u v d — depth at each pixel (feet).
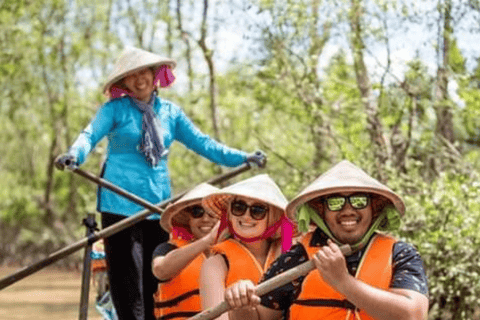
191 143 19.12
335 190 11.76
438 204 26.94
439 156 32.32
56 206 90.79
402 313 11.00
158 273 15.60
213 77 45.55
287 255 12.16
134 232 17.83
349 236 11.81
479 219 25.98
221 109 52.21
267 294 12.15
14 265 88.89
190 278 15.80
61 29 68.69
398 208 11.98
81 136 17.35
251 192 13.96
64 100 73.92
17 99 74.95
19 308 47.62
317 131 34.96
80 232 63.72
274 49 34.83
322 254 10.87
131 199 17.15
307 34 34.50
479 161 33.32
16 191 93.61
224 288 13.70
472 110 31.45
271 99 36.81
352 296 10.93
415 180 29.53
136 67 17.89
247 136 50.98
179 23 48.52
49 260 16.47
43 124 88.07
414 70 32.48
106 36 69.15
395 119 32.81
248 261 13.87
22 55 62.03
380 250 11.73
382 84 32.63
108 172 18.13
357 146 31.91
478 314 28.14
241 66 39.40
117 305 17.72
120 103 18.11
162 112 18.60
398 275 11.53
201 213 16.24
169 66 18.72
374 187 11.71
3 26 58.54
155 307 16.89
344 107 34.78
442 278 25.40
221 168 51.37
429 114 34.83
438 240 26.48
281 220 14.03
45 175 98.73
